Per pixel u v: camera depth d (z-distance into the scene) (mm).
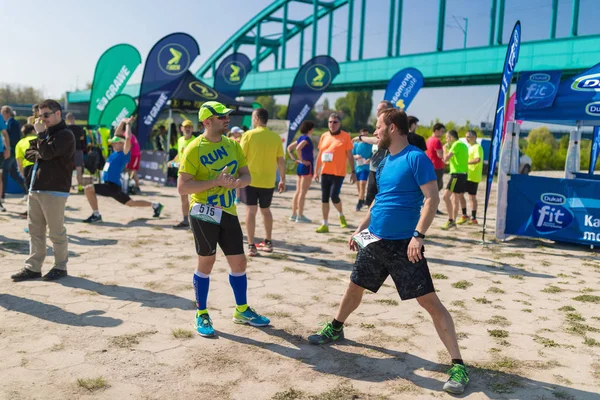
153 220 8750
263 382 3029
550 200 7691
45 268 5371
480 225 9695
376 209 3289
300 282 5234
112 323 3879
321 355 3453
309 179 9164
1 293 4512
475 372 3240
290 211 10695
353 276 3443
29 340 3506
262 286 5043
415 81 11312
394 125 3195
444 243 7730
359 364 3330
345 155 8211
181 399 2787
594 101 7117
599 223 7324
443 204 13227
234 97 18672
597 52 30172
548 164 34219
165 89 14445
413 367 3303
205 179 3693
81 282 4930
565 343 3775
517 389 3018
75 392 2812
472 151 9602
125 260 5879
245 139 6203
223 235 3818
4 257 5785
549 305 4707
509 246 7633
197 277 3789
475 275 5789
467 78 39438
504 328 4070
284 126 16531
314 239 7613
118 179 8266
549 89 7414
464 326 4098
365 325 4031
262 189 6297
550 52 32312
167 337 3658
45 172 4809
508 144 7941
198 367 3197
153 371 3111
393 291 5020
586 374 3248
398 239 3195
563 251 7348
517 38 6996
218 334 3766
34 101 82438
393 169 3217
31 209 4895
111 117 13984
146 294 4629
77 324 3834
